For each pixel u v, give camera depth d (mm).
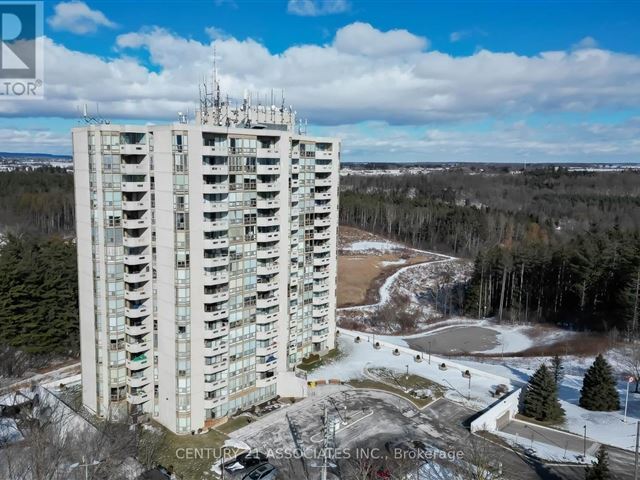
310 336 104938
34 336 99750
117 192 73688
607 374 90000
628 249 132375
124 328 77625
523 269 152500
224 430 78250
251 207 80250
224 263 76000
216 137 73812
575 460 73125
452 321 148625
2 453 69000
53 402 82938
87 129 72438
